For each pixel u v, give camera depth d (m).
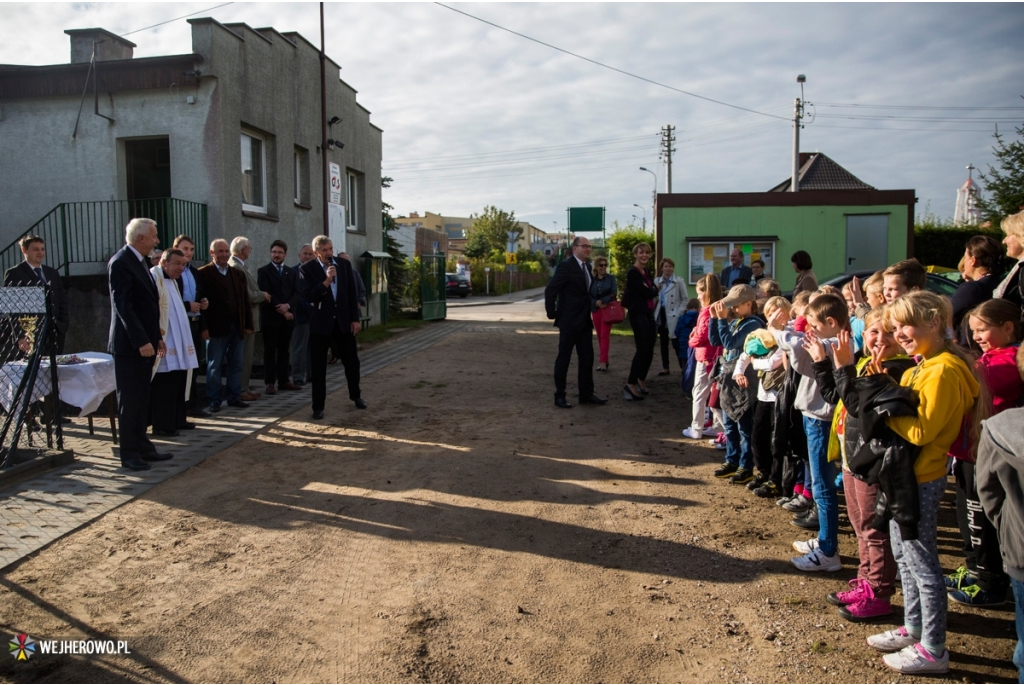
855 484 3.34
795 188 26.84
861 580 3.43
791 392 4.54
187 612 3.46
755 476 5.30
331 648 3.14
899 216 15.94
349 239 16.17
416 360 11.49
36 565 3.97
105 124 10.80
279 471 5.69
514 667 3.00
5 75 10.88
